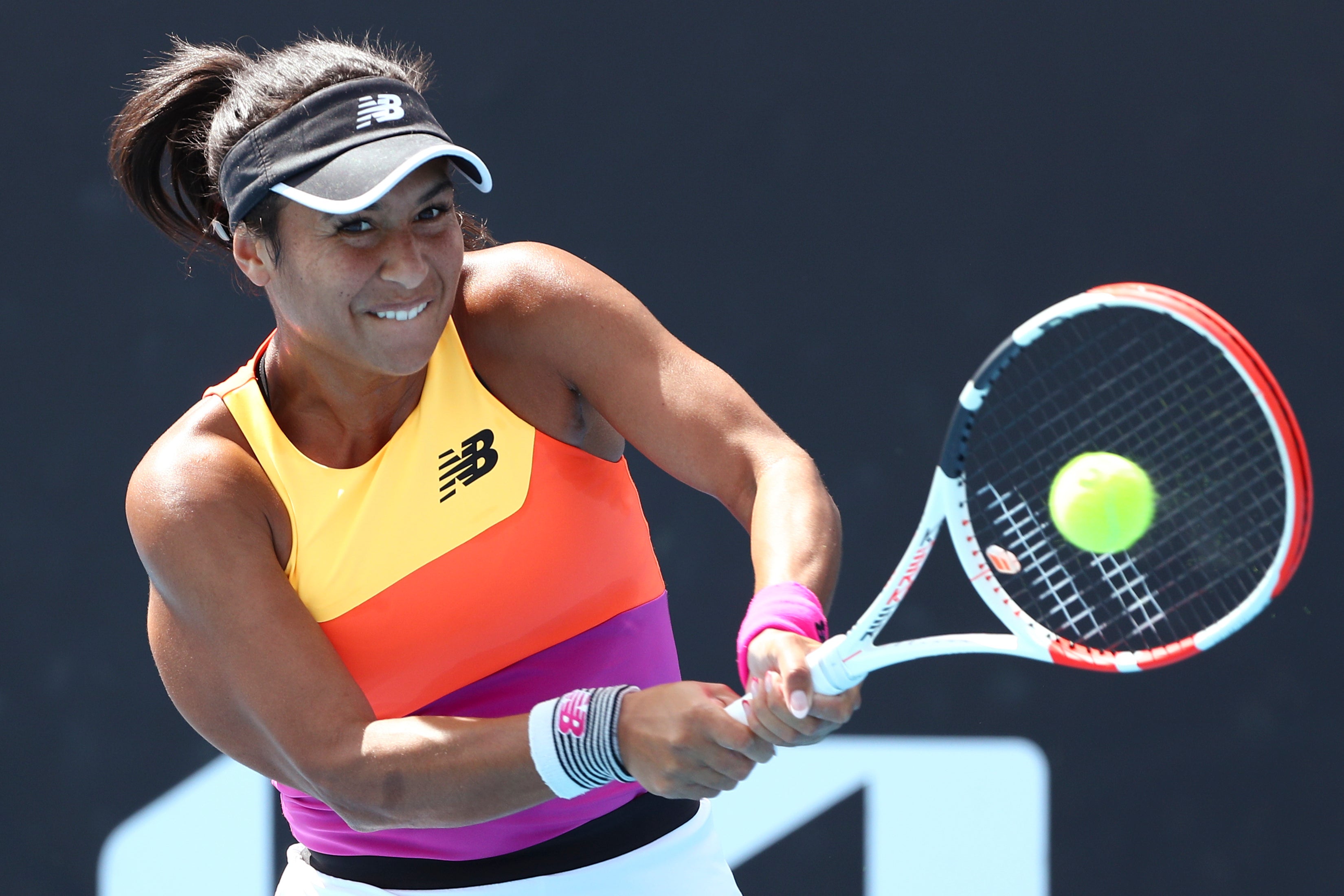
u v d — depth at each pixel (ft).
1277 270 57.21
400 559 28.32
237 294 58.95
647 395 28.22
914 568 24.52
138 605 57.72
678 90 59.31
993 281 57.67
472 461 28.37
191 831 56.39
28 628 57.62
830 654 24.17
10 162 59.47
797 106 58.90
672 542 57.26
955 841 55.01
